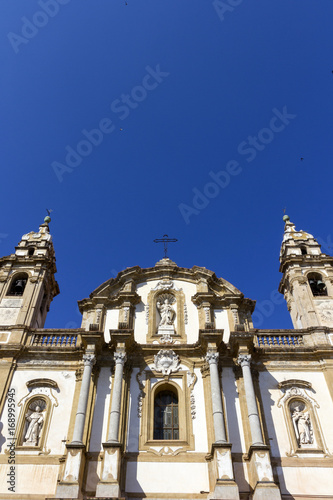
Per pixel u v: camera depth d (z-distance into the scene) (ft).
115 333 87.71
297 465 76.28
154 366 88.69
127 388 85.25
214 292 103.14
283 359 90.12
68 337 95.35
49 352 91.40
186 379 87.15
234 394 84.64
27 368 89.76
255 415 77.82
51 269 114.93
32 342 94.53
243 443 78.33
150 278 104.73
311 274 109.50
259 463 71.87
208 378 86.17
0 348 91.04
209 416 81.56
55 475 75.82
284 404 84.12
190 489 73.61
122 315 96.78
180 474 75.25
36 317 103.24
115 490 69.21
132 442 79.10
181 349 90.79
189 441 79.15
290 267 110.11
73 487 69.51
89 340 87.97
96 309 98.17
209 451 77.77
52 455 78.23
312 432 81.00
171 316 98.48
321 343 91.81
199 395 84.99
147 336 94.32
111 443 74.13
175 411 85.97
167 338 93.61
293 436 79.97
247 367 84.17
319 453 78.02
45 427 81.66
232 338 87.76
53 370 89.61
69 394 86.17
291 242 117.29
